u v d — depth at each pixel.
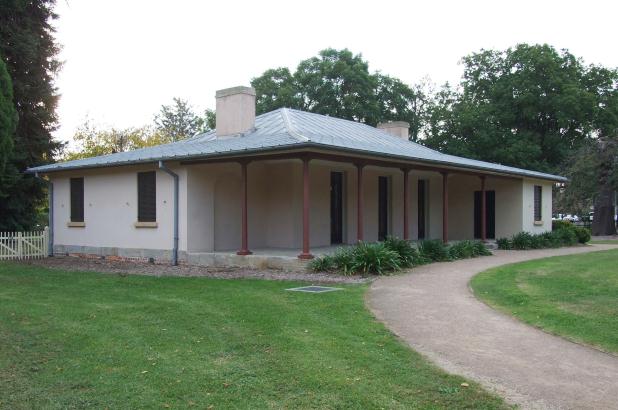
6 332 7.20
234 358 6.01
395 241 14.33
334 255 13.27
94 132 38.12
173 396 4.96
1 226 21.56
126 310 8.54
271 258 13.62
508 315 8.30
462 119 37.12
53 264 16.05
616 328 7.32
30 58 21.06
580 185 32.16
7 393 5.08
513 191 22.34
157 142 39.34
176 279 12.20
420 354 6.22
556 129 37.84
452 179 24.16
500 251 19.64
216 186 16.08
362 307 8.68
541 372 5.63
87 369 5.70
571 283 11.00
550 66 35.28
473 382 5.29
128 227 16.72
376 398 4.88
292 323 7.52
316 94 41.06
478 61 40.19
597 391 5.10
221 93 17.83
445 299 9.49
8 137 16.00
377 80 43.22
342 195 19.05
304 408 4.67
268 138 14.74
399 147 18.92
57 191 19.09
